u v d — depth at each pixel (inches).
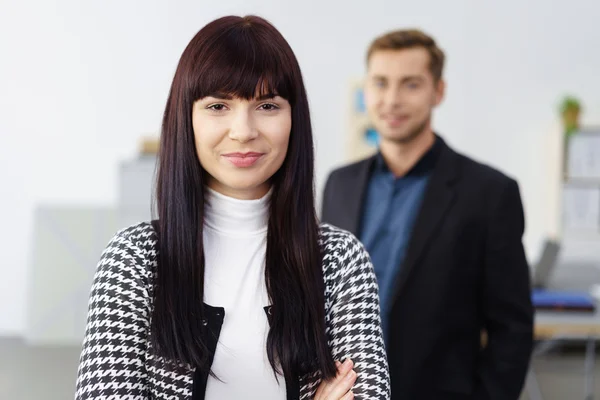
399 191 80.7
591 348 171.9
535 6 258.1
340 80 257.0
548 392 182.9
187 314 43.5
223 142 42.9
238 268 45.5
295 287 44.8
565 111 245.1
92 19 244.7
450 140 263.3
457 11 258.5
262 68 42.4
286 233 45.6
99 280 44.4
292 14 254.5
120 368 42.7
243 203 45.5
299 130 45.3
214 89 42.1
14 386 189.9
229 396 43.9
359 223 81.6
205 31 43.4
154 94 248.4
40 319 215.6
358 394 44.5
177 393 43.3
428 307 73.2
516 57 259.8
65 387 189.9
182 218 44.1
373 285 47.9
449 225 74.4
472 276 74.2
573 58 258.7
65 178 246.8
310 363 44.4
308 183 46.2
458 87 261.6
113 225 218.7
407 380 72.7
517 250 74.3
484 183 75.3
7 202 245.0
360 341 45.9
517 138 261.9
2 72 242.7
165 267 44.2
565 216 252.4
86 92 246.1
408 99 78.4
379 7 256.5
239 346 44.0
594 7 256.5
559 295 136.5
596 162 248.5
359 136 221.3
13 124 244.1
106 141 247.4
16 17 242.1
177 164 44.2
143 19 246.7
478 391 74.4
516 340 73.5
